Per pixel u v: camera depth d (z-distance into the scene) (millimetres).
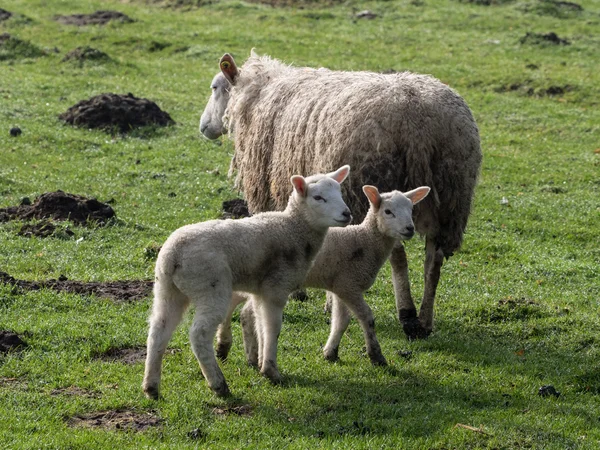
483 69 33375
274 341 9922
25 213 16516
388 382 10312
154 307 9336
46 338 10930
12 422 8633
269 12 43656
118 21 40812
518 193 21078
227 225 9359
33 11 43375
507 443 8672
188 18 42469
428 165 11570
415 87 11906
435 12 43094
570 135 26266
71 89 28875
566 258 17000
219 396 9469
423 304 12312
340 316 10852
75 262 14312
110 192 19297
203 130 17000
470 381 10523
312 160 12430
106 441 8305
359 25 41031
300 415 9219
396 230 10305
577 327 12664
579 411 9789
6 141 22500
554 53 36219
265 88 14078
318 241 10023
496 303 13453
